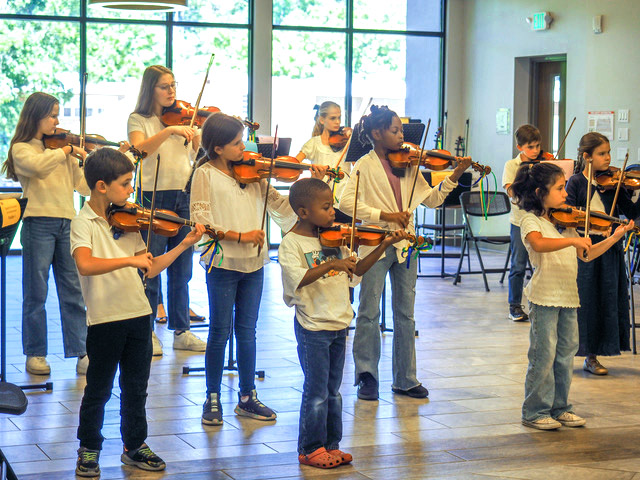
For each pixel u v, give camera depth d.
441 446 3.51
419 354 5.24
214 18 10.54
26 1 9.93
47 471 3.20
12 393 2.68
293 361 5.00
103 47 10.21
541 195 3.75
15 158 4.43
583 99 9.70
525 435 3.67
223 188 3.76
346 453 3.35
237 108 10.73
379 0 11.20
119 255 3.20
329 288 3.29
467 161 4.32
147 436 3.59
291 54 10.91
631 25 9.20
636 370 4.89
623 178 4.67
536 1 10.24
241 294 3.85
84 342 4.63
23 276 4.59
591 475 3.08
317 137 6.16
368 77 11.24
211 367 3.80
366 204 4.20
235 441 3.57
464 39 11.38
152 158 4.92
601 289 4.71
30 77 10.03
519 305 6.44
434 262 9.88
